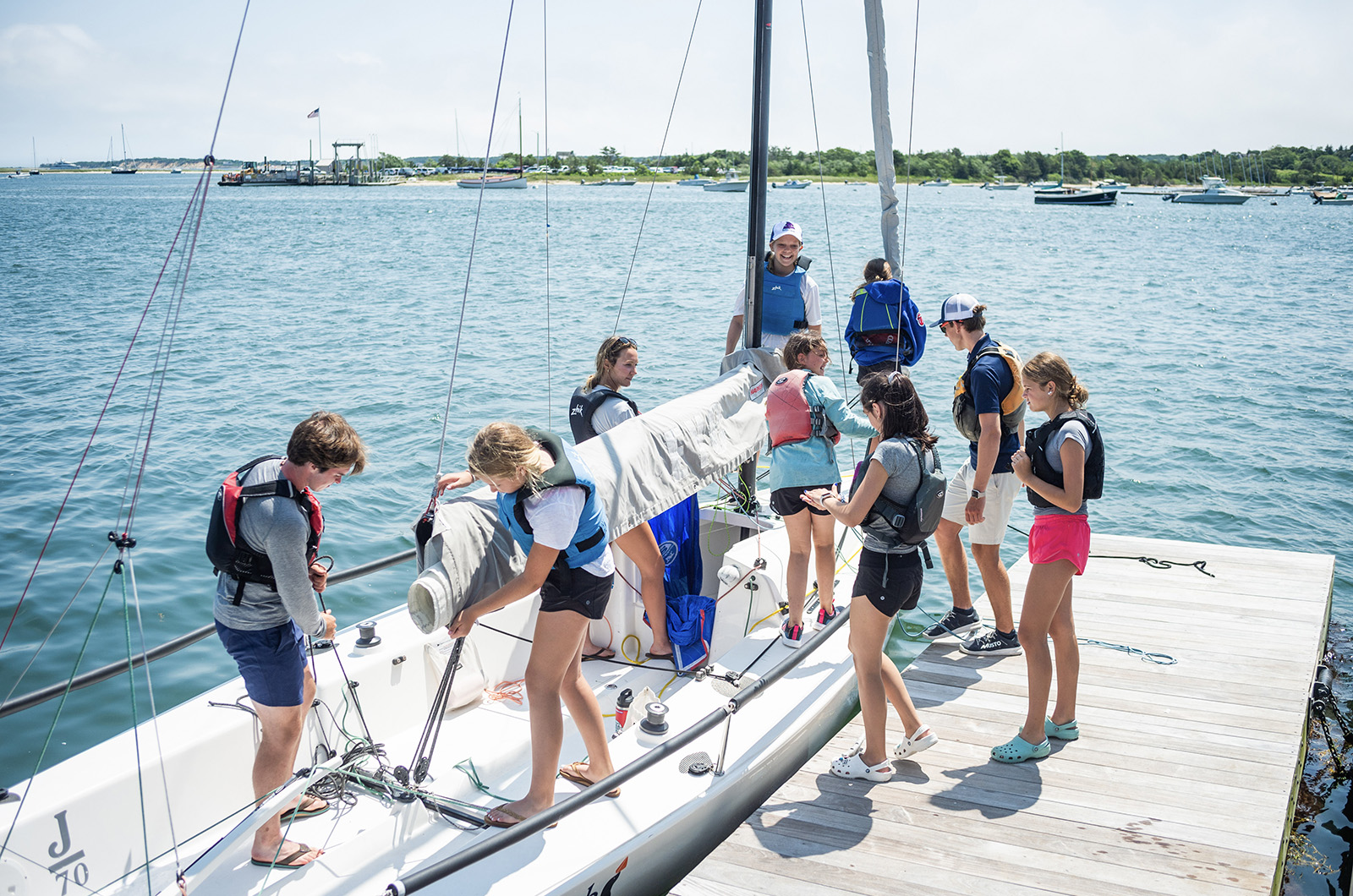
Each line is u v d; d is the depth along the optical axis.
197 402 11.47
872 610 3.26
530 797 2.94
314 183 133.62
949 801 3.41
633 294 21.86
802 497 3.41
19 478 8.44
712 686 3.79
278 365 13.68
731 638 4.39
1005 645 4.57
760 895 2.94
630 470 3.64
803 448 3.96
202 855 2.65
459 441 9.91
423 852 2.86
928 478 3.12
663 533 4.58
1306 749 4.38
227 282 24.53
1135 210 98.31
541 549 2.72
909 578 3.23
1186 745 3.77
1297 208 113.38
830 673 4.00
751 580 4.32
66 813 2.76
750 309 4.89
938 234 50.81
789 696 3.81
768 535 4.80
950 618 4.77
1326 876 3.91
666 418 4.02
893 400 3.17
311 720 3.44
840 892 2.95
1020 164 166.88
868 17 5.45
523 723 3.88
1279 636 4.79
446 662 3.91
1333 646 6.02
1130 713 4.03
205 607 6.16
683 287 23.16
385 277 25.75
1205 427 11.38
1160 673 4.40
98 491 8.14
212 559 2.70
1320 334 18.31
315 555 2.85
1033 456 3.39
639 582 4.41
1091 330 18.56
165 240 40.06
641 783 3.21
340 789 3.30
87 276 26.02
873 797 3.44
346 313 19.03
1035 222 67.88
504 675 4.23
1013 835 3.22
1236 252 42.75
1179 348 16.52
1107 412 12.05
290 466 2.71
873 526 3.21
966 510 3.99
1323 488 9.35
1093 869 3.04
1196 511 8.73
